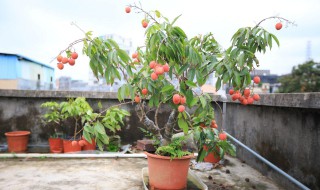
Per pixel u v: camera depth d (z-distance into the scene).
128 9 2.16
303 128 2.53
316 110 2.35
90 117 3.04
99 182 2.86
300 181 2.55
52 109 4.43
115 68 2.13
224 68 2.08
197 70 2.10
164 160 2.37
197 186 2.70
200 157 2.37
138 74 2.25
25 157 3.75
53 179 2.92
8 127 4.64
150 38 1.99
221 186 2.84
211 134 2.23
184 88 2.04
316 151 2.33
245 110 3.83
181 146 2.50
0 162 3.54
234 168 3.52
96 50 2.09
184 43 2.06
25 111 4.68
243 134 3.88
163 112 4.82
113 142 4.36
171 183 2.38
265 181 3.01
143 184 2.65
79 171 3.22
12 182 2.80
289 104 2.57
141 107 2.47
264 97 3.13
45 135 4.68
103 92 4.68
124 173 3.17
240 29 2.08
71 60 2.12
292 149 2.70
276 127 3.01
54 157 3.76
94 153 4.00
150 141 4.39
